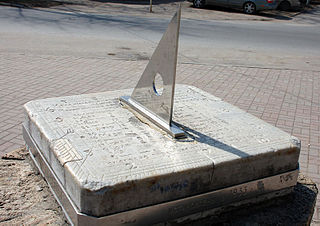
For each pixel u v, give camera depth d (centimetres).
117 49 872
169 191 205
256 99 611
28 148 290
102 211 191
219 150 229
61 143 228
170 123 253
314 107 591
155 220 207
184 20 1370
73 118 266
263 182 237
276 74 765
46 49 837
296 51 977
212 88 652
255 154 227
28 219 223
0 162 287
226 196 226
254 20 1509
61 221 222
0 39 889
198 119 280
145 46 909
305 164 407
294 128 505
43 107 283
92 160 209
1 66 702
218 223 229
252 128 268
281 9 1927
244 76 738
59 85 618
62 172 212
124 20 1257
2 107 511
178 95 337
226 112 300
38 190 252
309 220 251
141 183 195
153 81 265
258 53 931
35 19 1160
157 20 1298
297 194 263
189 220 222
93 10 1470
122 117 274
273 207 247
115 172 198
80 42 916
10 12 1255
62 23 1127
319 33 1260
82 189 187
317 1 2428
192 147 231
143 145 230
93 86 621
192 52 896
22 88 593
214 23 1347
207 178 215
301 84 709
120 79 666
